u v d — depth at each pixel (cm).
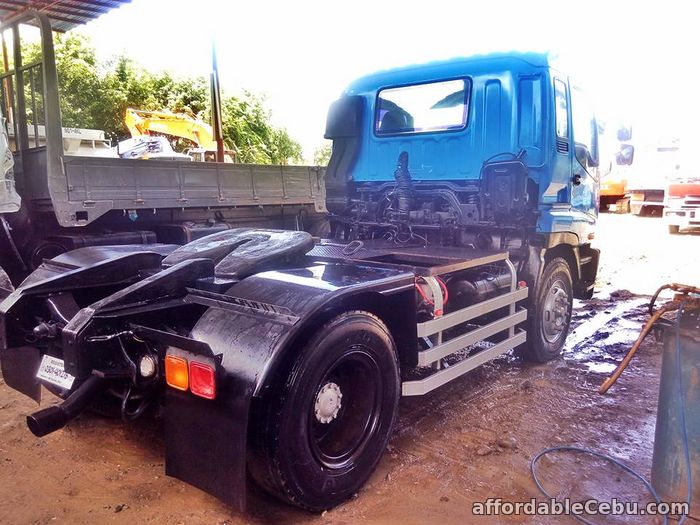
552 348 499
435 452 332
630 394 424
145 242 662
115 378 267
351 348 275
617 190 1986
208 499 279
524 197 432
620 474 309
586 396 419
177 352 245
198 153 1185
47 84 573
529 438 351
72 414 251
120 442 337
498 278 410
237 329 251
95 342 261
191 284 294
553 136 449
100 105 1856
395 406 307
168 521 262
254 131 2244
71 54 1878
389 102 511
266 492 275
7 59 683
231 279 293
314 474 261
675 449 274
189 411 247
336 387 279
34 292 301
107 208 609
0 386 419
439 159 482
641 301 727
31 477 296
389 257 390
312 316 248
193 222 714
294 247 325
